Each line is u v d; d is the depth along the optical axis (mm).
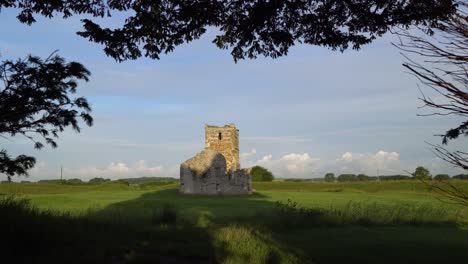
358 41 10594
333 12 10141
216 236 15188
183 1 9867
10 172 11875
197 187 57094
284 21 10547
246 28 10328
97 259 11695
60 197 40625
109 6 10141
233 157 68250
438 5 4684
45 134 12492
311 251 13719
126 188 67812
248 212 26953
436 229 19734
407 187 58469
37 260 11117
